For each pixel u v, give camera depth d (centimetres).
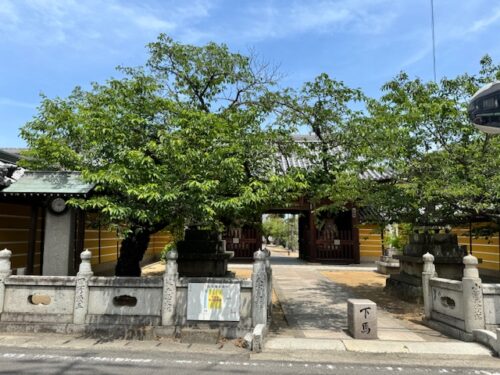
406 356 636
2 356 599
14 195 871
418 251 1175
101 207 792
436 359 622
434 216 1011
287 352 647
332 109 895
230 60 997
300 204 2220
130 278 755
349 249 2247
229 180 761
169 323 731
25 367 549
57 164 1080
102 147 786
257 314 727
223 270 1321
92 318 743
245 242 2194
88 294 752
